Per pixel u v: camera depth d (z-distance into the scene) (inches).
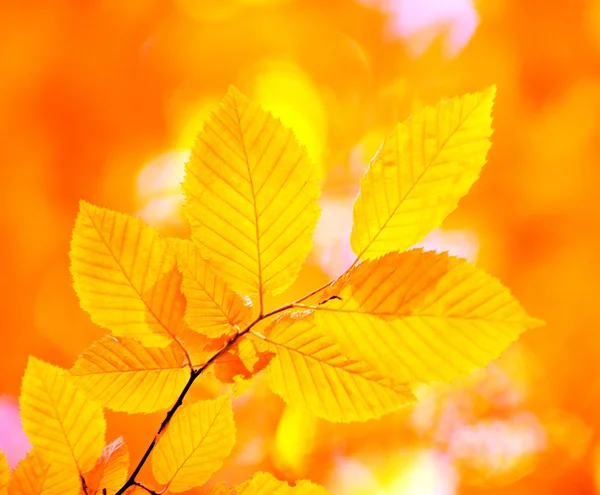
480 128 41.4
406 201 41.6
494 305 41.1
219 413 42.8
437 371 41.3
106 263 41.9
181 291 42.0
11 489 42.1
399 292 41.3
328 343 41.8
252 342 42.0
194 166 41.7
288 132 41.7
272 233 41.8
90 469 42.4
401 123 41.6
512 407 183.9
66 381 42.4
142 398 42.5
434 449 180.4
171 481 42.6
